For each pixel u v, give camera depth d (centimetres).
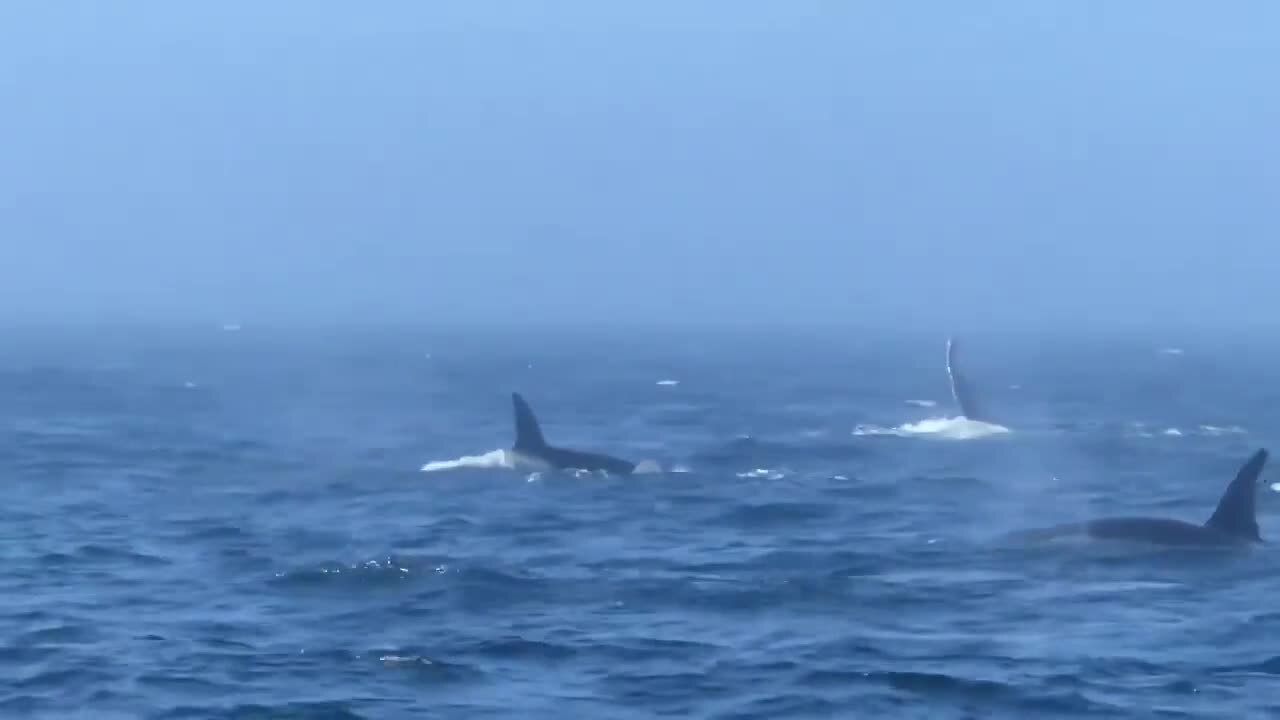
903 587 6184
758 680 4784
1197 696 4612
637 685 4738
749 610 5775
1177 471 11356
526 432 10512
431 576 6356
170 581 6394
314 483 9962
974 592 6097
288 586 6222
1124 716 4425
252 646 5212
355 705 4516
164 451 12431
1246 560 6688
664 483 9925
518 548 7300
